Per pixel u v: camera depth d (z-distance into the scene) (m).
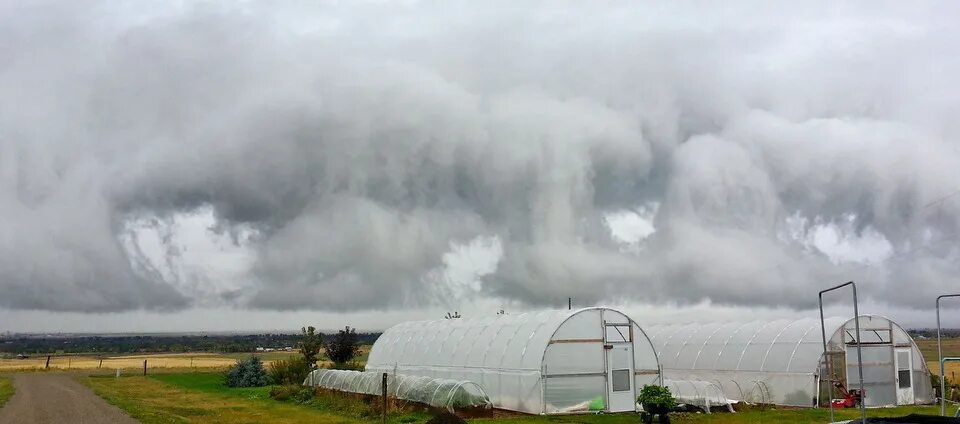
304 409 34.38
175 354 168.62
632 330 33.56
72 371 81.81
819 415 30.75
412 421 29.02
